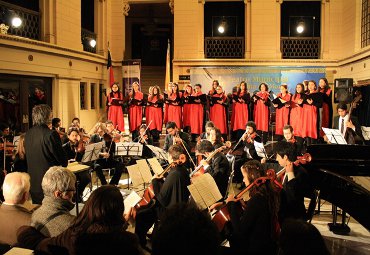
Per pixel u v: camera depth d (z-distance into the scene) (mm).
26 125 9828
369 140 7164
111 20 14945
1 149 6723
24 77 9781
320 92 9578
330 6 14211
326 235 5242
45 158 4336
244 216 3039
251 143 7613
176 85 10930
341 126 7328
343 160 4852
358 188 4180
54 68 10750
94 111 13570
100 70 14000
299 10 15297
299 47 15031
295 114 9852
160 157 6879
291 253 1775
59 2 11000
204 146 4766
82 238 1849
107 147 7777
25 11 10062
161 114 10922
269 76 13555
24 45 9344
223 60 14211
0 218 2881
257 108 10711
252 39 14234
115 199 2375
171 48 19188
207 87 13805
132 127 11078
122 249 1787
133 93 11031
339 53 14234
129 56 19062
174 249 1283
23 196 2943
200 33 14453
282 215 3580
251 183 3166
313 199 4812
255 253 2992
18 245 2584
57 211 2738
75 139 6773
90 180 6855
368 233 5324
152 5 18641
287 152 3707
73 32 11891
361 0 12508
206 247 1300
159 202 4383
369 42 11945
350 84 10742
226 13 15406
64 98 11273
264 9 14156
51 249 2402
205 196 3570
